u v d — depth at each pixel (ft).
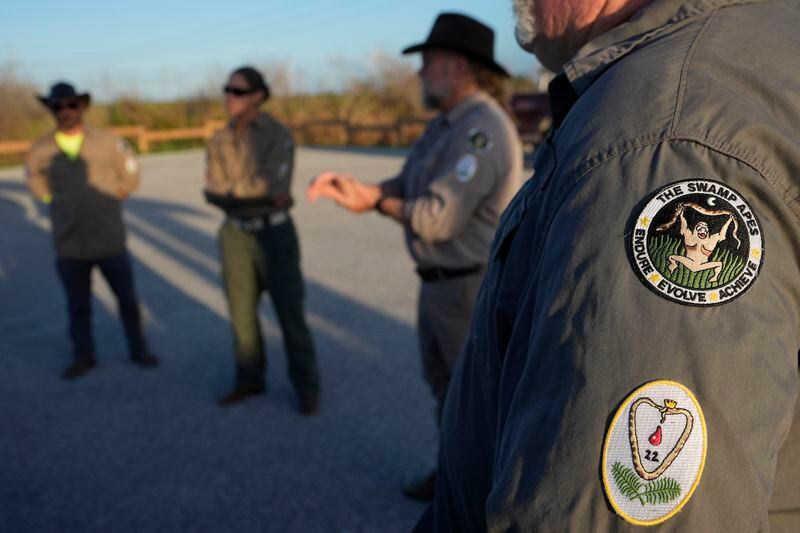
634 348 1.75
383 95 67.31
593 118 2.09
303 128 67.15
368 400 10.98
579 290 1.88
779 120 1.98
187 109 73.36
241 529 7.86
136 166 12.42
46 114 64.44
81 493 8.66
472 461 3.08
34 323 15.48
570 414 1.81
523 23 2.92
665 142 1.91
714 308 1.73
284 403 11.03
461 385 3.29
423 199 7.49
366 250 21.24
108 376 12.35
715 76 2.02
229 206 10.27
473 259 7.57
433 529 3.64
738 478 1.67
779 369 1.73
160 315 15.62
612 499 1.73
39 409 11.08
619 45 2.38
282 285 10.34
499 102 8.17
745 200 1.83
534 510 1.83
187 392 11.59
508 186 7.48
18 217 30.04
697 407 1.68
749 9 2.25
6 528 7.95
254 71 10.23
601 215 1.91
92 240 12.10
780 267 1.81
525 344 2.22
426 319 8.12
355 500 8.36
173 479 8.93
